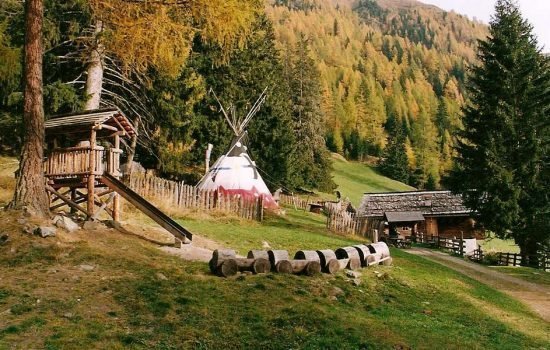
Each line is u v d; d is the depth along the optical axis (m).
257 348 8.38
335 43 188.38
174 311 9.41
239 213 26.27
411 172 108.44
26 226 12.57
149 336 8.30
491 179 32.38
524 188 32.97
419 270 17.75
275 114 44.88
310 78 64.56
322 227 29.45
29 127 13.73
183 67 27.94
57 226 13.34
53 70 23.19
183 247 15.05
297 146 59.50
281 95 50.00
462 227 43.72
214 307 9.86
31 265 11.02
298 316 9.78
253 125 43.28
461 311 13.19
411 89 163.12
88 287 10.05
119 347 7.77
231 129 38.53
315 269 13.25
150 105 28.78
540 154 32.44
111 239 13.93
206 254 14.74
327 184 65.44
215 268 12.12
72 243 12.59
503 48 34.59
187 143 31.28
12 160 25.52
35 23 13.78
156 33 16.12
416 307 12.66
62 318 8.58
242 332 8.87
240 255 15.63
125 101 26.41
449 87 177.50
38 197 13.54
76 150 15.29
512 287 19.95
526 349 10.73
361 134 119.56
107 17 16.91
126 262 11.94
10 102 19.95
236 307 10.02
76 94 21.78
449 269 20.58
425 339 9.91
